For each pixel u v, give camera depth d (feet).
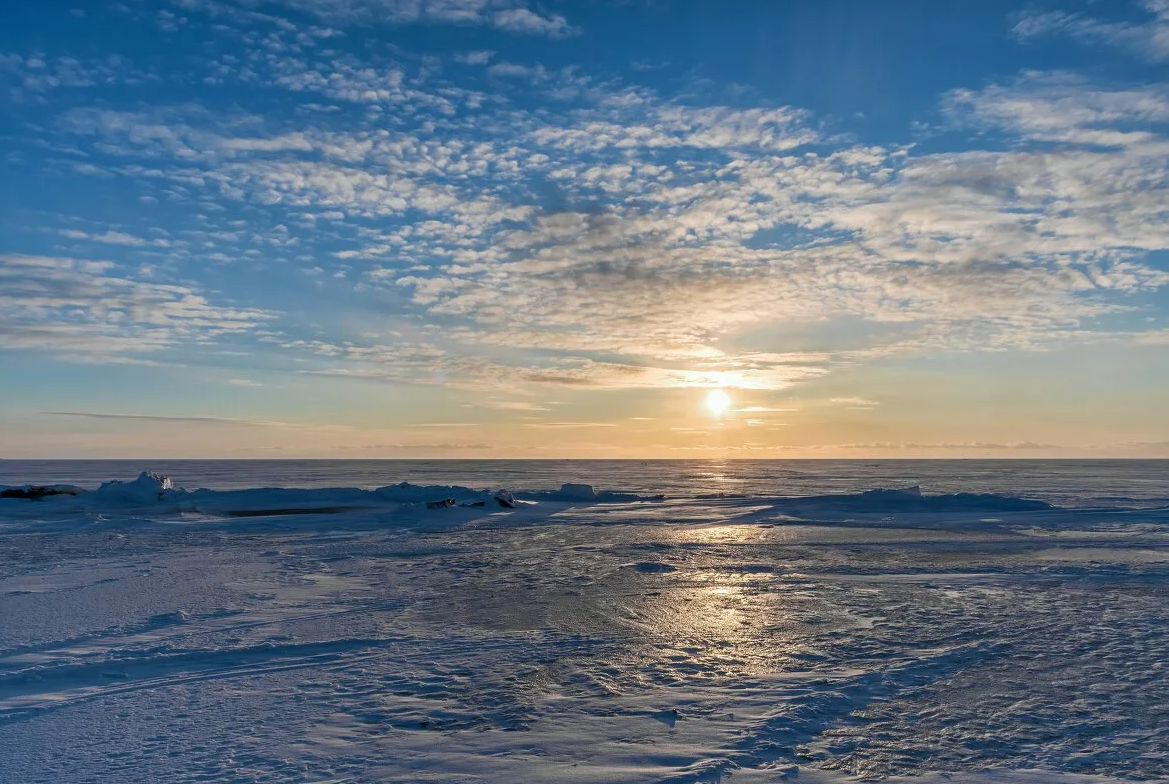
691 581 47.88
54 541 71.00
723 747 19.44
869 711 22.57
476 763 18.26
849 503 111.24
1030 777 17.62
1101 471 428.15
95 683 25.16
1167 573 51.06
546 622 35.29
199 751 18.99
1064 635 32.71
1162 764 18.45
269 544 69.05
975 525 86.94
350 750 19.13
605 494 142.00
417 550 64.80
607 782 17.11
